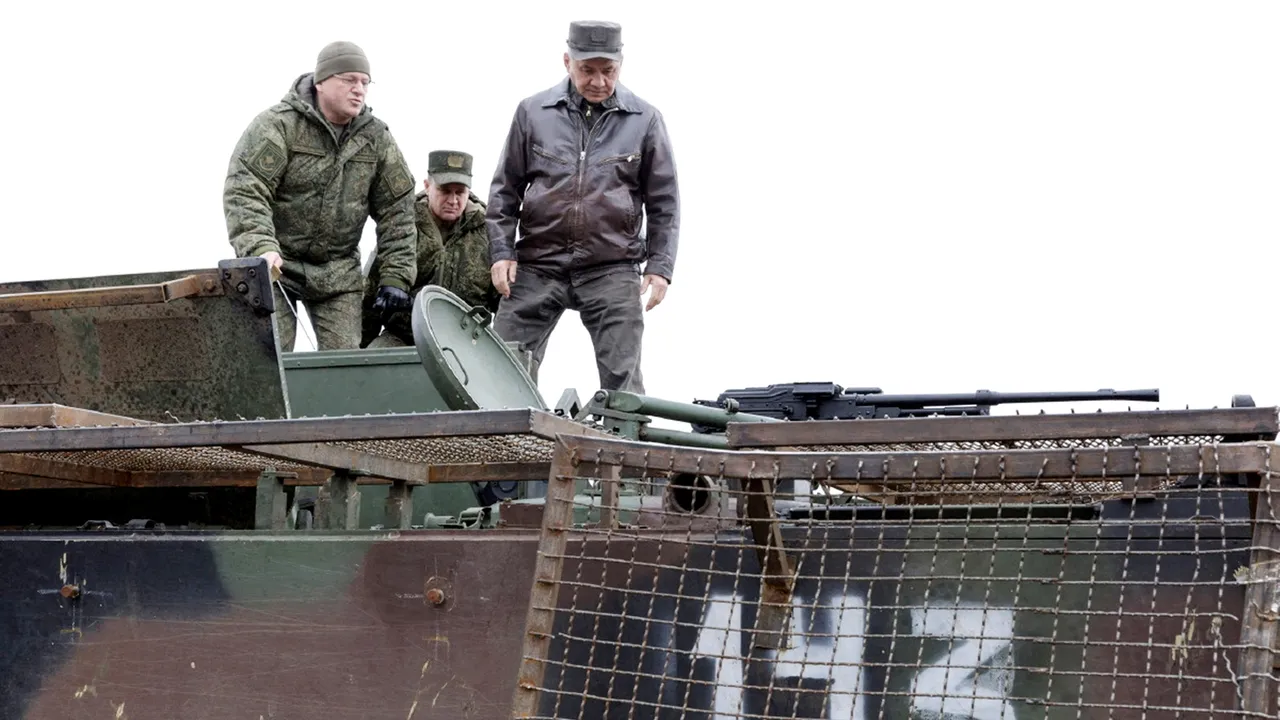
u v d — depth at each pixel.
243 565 4.54
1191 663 3.85
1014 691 3.96
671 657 4.20
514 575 4.30
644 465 3.94
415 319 6.21
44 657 4.70
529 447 4.80
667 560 4.24
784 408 8.62
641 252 8.73
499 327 8.76
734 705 4.13
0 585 4.75
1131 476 3.66
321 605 4.45
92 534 4.77
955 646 4.02
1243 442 3.90
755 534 4.07
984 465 3.73
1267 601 3.57
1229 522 3.64
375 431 4.27
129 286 5.38
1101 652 3.92
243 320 5.43
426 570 4.37
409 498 5.47
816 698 4.07
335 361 7.16
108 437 4.54
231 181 7.98
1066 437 3.92
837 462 3.83
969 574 4.04
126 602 4.63
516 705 3.94
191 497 5.62
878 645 4.06
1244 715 3.54
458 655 4.32
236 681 4.50
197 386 5.58
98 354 5.59
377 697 4.37
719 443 6.14
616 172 8.58
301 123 8.13
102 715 4.62
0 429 4.81
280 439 4.37
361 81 8.16
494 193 8.72
